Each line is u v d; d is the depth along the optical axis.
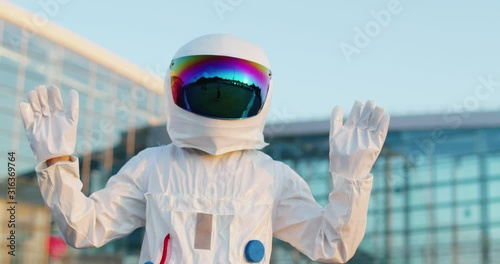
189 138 3.95
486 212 21.80
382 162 22.73
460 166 22.08
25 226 18.00
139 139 21.41
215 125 3.91
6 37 17.66
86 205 3.79
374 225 22.47
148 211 3.86
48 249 18.59
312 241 3.96
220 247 3.75
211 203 3.82
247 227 3.81
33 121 3.68
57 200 3.68
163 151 4.11
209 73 3.93
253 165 4.01
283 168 4.12
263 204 3.91
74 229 3.75
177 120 4.01
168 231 3.78
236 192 3.88
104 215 3.91
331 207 3.79
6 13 17.38
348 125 3.76
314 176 22.33
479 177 21.92
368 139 3.68
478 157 21.98
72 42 19.23
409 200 22.38
